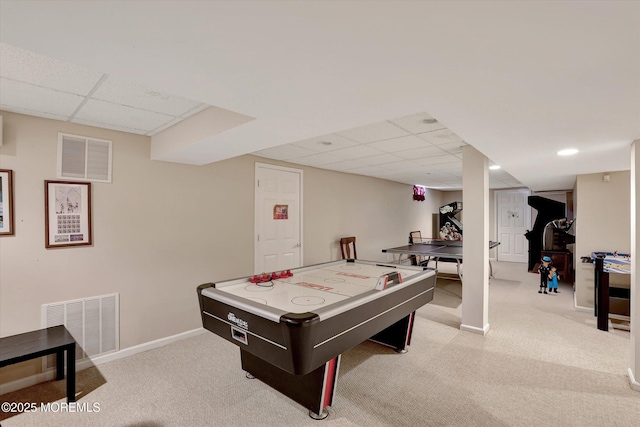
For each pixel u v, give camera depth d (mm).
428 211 9062
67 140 2627
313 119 1934
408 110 1754
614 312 4137
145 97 2113
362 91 1502
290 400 2242
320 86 1451
